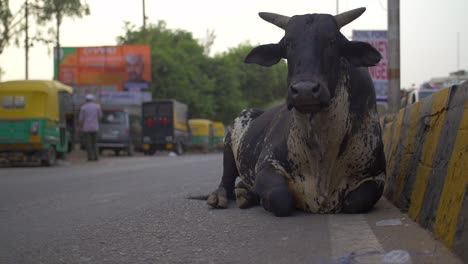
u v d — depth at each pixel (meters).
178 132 37.09
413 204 5.03
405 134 6.34
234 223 5.31
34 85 17.44
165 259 4.00
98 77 46.81
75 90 46.78
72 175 12.95
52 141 18.03
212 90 53.16
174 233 4.97
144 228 5.28
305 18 5.05
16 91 17.38
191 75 51.09
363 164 5.40
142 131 36.06
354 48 5.07
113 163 19.19
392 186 6.36
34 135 17.30
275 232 4.75
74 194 8.62
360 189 5.45
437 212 4.16
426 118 5.32
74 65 46.84
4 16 26.47
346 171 5.42
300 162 5.41
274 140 5.84
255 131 6.63
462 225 3.53
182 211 6.28
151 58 49.00
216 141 49.72
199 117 52.47
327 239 4.36
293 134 5.39
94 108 20.62
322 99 4.58
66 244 4.66
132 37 57.97
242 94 62.00
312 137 5.16
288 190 5.54
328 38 4.91
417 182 5.08
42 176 12.73
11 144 17.38
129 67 46.69
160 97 49.22
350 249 3.98
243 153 6.67
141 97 43.97
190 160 21.12
